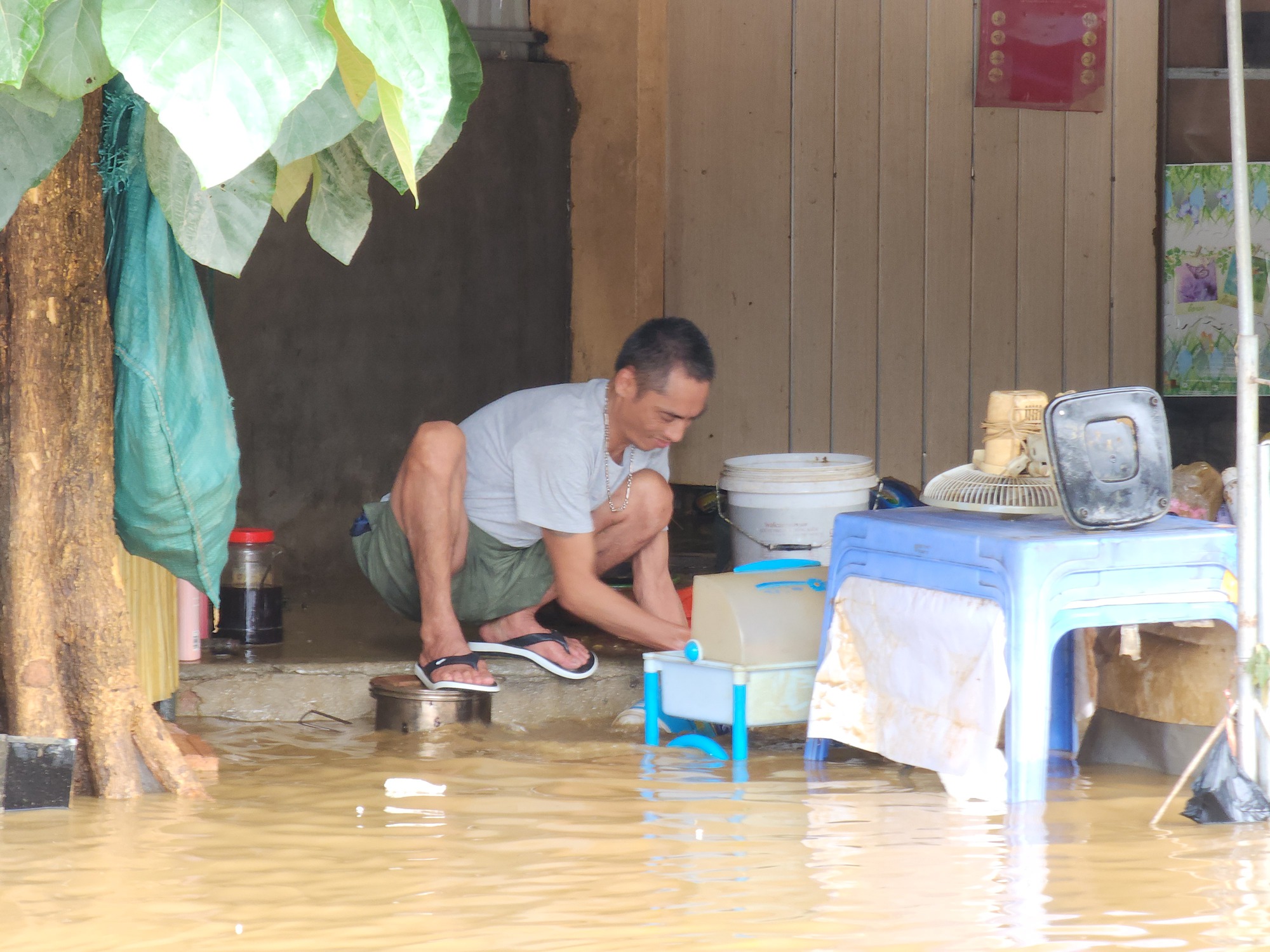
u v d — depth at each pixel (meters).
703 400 10.95
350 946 5.60
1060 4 18.00
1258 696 7.96
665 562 12.27
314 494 16.94
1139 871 6.74
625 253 18.41
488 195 17.62
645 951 5.52
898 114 18.22
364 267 17.06
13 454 8.19
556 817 7.96
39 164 6.61
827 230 18.42
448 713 11.02
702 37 18.34
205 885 6.51
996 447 9.44
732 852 7.16
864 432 18.61
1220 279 18.20
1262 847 7.20
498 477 11.69
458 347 17.56
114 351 8.40
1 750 7.93
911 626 9.03
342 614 14.59
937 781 9.08
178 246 8.39
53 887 6.45
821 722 9.63
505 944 5.62
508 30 17.84
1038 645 8.32
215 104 4.51
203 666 11.70
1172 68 18.08
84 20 5.48
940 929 5.80
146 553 8.73
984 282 18.38
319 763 9.70
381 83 4.76
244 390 16.66
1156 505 8.62
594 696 11.98
